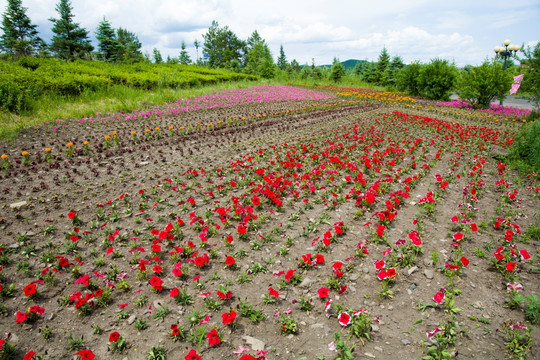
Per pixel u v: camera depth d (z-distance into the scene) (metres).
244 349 2.44
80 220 4.32
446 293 3.00
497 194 5.44
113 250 3.78
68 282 3.28
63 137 8.03
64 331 2.73
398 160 6.77
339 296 3.13
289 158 6.46
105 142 7.53
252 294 3.17
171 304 3.02
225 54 55.91
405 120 11.59
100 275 3.20
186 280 3.35
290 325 2.72
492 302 3.00
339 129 9.81
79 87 12.45
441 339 2.52
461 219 4.55
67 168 6.08
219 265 3.58
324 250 3.84
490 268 3.48
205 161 6.76
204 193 5.27
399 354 2.48
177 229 4.07
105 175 5.84
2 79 10.10
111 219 4.35
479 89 15.85
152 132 8.98
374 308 2.97
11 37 35.59
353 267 3.53
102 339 2.66
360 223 4.43
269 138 8.86
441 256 3.71
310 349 2.55
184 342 2.62
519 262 3.57
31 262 3.52
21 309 2.93
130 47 41.62
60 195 4.95
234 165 6.24
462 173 6.24
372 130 9.53
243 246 3.92
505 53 18.48
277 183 5.14
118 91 13.78
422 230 4.18
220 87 21.27
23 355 2.50
